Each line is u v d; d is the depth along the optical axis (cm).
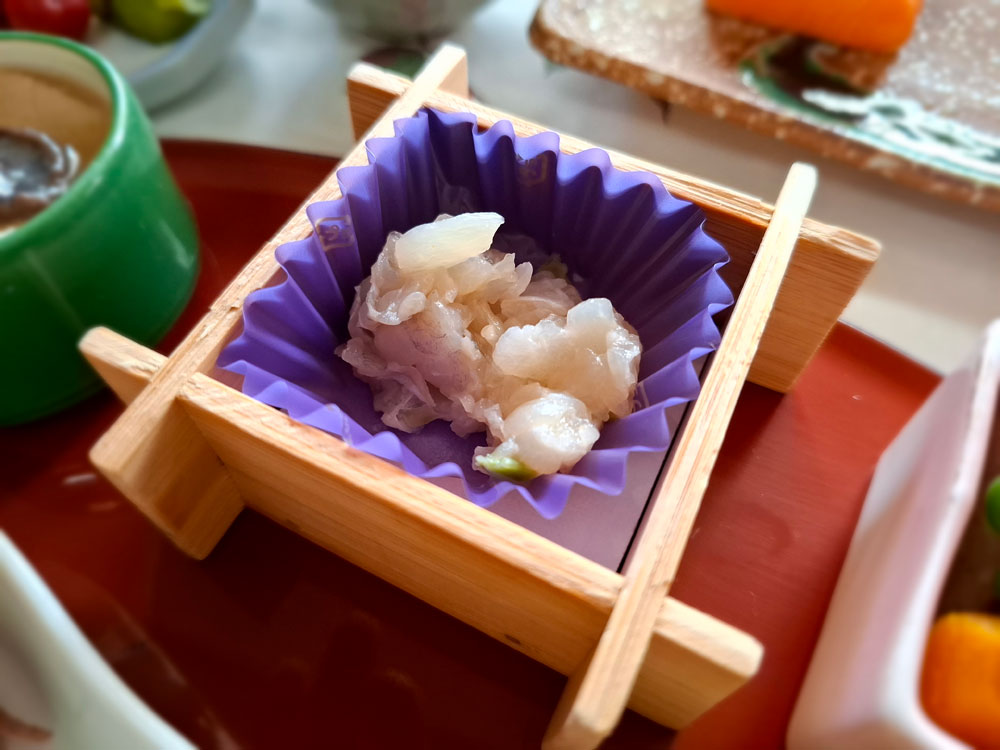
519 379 13
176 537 13
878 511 13
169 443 11
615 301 15
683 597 14
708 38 19
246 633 13
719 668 9
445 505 10
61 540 14
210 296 17
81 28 18
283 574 14
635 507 12
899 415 16
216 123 19
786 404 16
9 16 18
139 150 13
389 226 14
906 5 18
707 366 12
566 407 12
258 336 12
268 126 19
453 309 13
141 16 18
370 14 18
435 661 13
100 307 14
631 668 9
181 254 15
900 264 18
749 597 14
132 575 14
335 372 14
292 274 12
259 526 14
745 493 15
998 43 19
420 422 14
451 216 14
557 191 14
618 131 19
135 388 12
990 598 10
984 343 11
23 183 14
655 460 12
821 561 14
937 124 18
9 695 10
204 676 13
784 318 14
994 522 10
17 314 12
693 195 13
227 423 11
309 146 19
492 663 13
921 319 17
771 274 12
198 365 11
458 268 13
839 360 16
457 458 13
